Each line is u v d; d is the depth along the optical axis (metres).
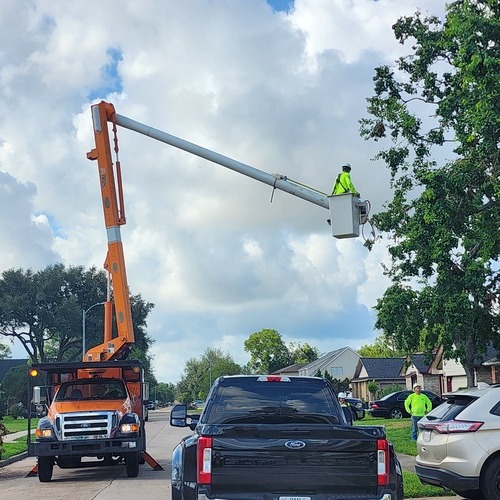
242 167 14.33
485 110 20.31
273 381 9.76
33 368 18.97
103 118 18.23
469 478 11.79
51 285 81.75
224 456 7.88
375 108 28.64
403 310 28.55
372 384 75.06
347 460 7.91
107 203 18.73
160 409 141.25
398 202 28.48
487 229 24.34
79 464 19.50
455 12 22.08
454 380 56.16
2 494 15.33
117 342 19.45
